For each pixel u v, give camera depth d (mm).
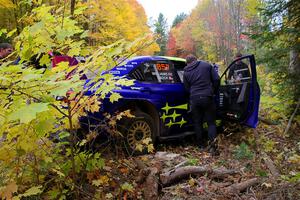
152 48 15617
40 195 2986
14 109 1924
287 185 3461
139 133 4898
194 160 4367
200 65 5410
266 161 4418
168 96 5355
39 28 1940
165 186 3652
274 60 7129
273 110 7605
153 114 5250
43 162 3004
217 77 5457
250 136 5910
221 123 6168
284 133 6230
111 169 3844
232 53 44719
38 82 1885
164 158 4438
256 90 5438
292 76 6953
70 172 3203
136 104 5082
